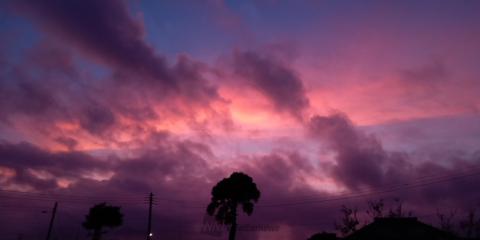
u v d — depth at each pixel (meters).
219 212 52.50
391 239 39.84
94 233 60.34
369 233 40.91
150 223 59.75
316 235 56.47
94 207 60.94
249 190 52.78
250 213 52.91
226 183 52.91
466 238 39.47
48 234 60.12
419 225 39.91
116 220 60.97
